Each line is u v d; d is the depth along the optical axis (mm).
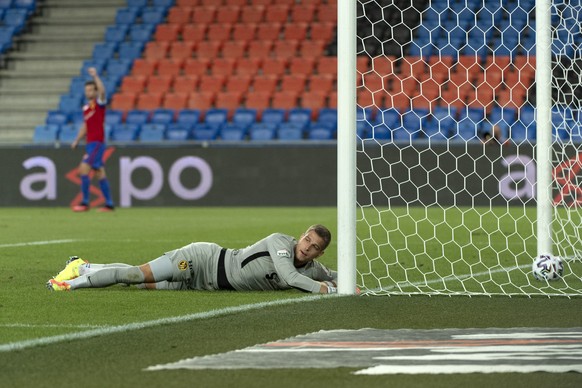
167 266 23438
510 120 73000
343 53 23312
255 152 71688
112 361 14695
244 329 17844
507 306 21281
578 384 12977
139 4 90875
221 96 80750
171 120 79062
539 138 27906
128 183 72375
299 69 82875
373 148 69375
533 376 13484
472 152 68250
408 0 79875
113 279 23500
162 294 23141
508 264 31844
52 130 79625
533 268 27078
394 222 54125
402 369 13969
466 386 12898
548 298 22812
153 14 89562
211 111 78438
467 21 78875
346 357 14906
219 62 84062
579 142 60375
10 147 73188
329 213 63469
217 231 47844
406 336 16953
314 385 12992
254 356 15000
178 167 72062
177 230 48469
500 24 78125
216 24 88062
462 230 48344
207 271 23500
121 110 80812
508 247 38625
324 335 17062
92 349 15719
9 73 86250
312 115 78438
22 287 24797
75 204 72750
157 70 84812
